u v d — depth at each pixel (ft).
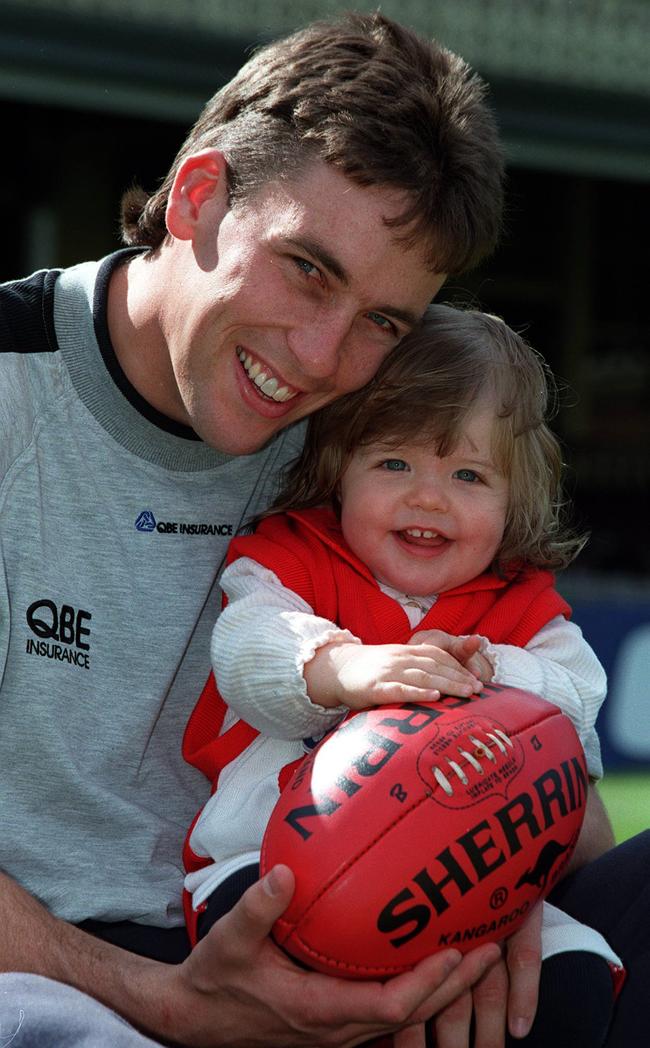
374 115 6.02
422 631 6.59
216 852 6.39
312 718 6.11
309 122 6.06
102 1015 5.38
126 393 6.56
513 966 5.79
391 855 5.33
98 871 6.43
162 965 5.83
